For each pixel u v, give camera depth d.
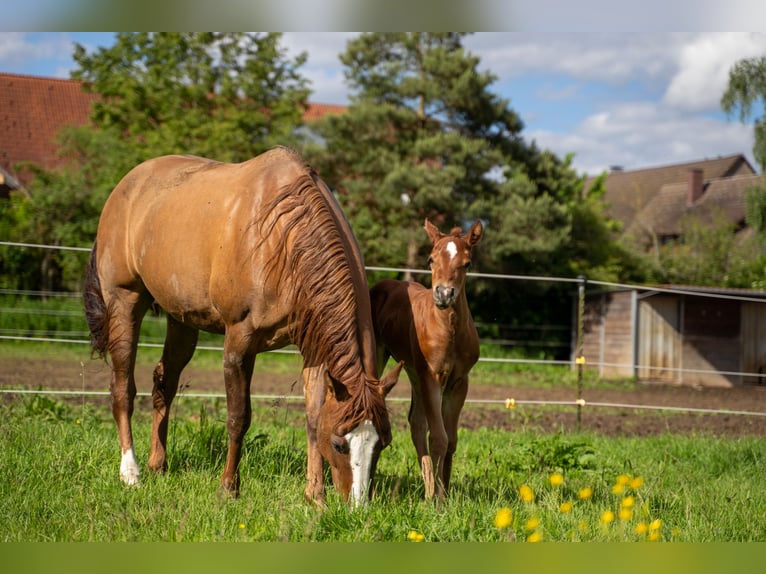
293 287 5.07
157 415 6.27
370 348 5.01
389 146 24.06
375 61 24.64
